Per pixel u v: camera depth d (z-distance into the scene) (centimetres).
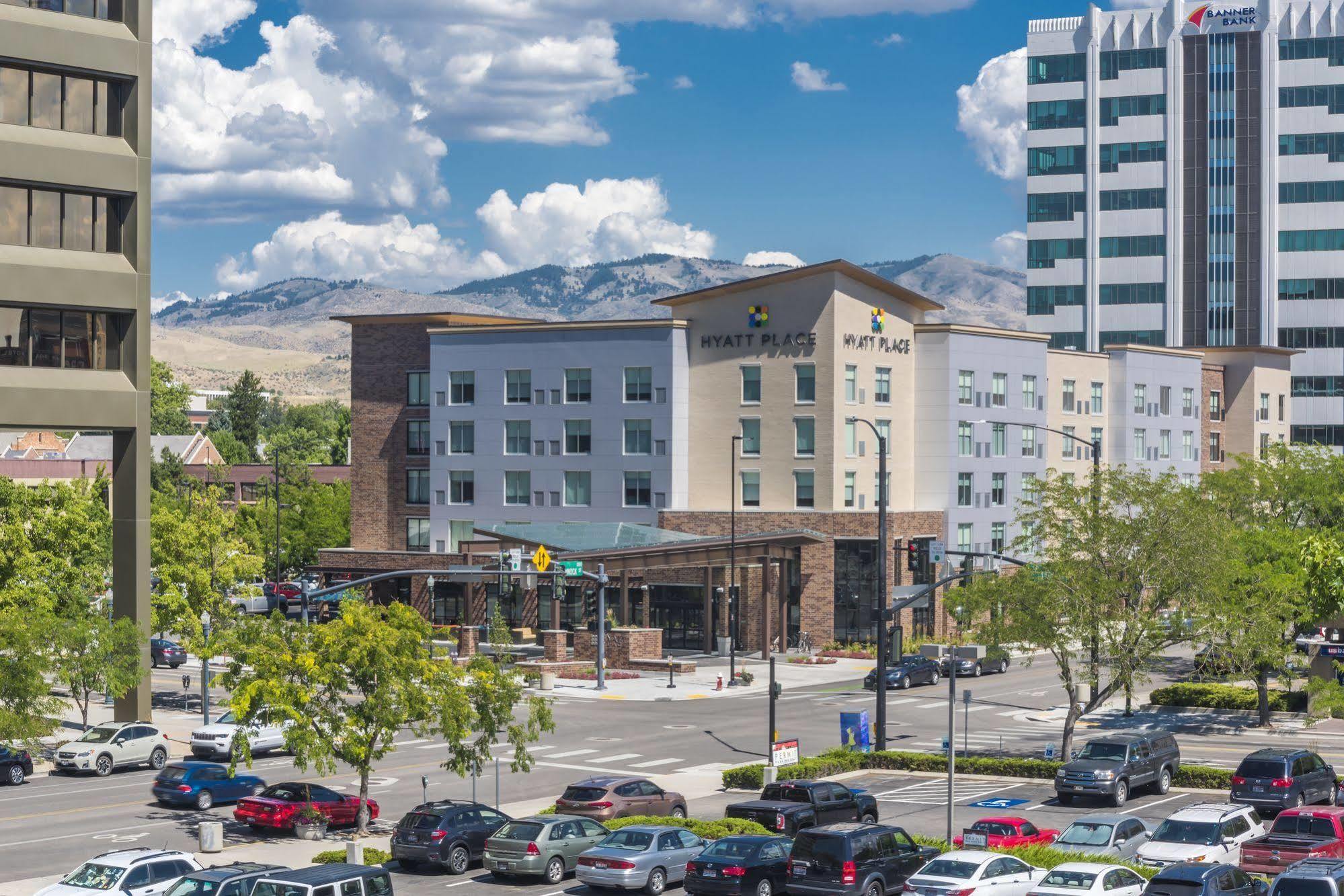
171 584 7212
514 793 5312
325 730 4753
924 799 5191
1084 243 16150
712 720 7094
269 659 4403
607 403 10412
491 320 11388
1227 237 15662
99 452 17712
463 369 10862
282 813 4616
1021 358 11131
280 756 6175
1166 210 15850
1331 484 7212
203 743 6003
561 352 10544
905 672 8212
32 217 6438
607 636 8969
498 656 5353
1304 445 8588
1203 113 15738
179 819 4891
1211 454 13538
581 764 5941
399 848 4219
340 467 16625
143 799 5269
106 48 6512
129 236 6638
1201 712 7294
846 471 10019
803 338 9975
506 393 10725
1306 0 15475
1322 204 15400
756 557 9494
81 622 6241
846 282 9988
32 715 5738
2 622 5766
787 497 10050
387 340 11231
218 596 7300
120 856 3531
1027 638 5681
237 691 4416
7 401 6328
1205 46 15712
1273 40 15525
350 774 5741
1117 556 5609
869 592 9806
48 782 5669
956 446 10531
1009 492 11062
